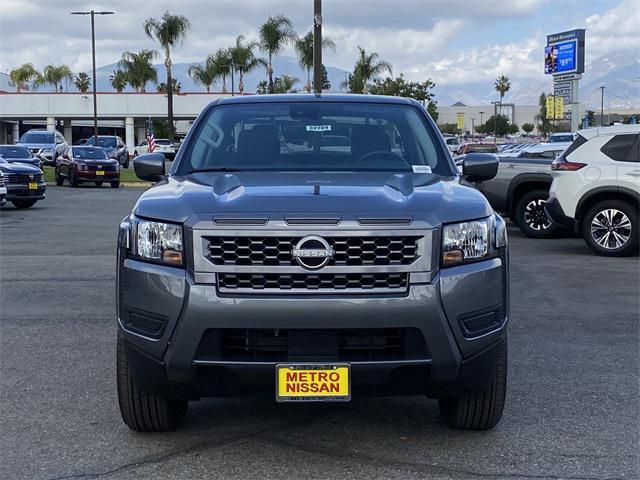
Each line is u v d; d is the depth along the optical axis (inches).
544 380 224.4
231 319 149.3
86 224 658.2
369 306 148.9
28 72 3415.4
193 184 178.4
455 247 155.2
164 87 3548.2
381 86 2608.3
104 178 1246.3
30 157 1088.2
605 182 450.9
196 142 214.1
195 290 150.4
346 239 149.9
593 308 319.9
